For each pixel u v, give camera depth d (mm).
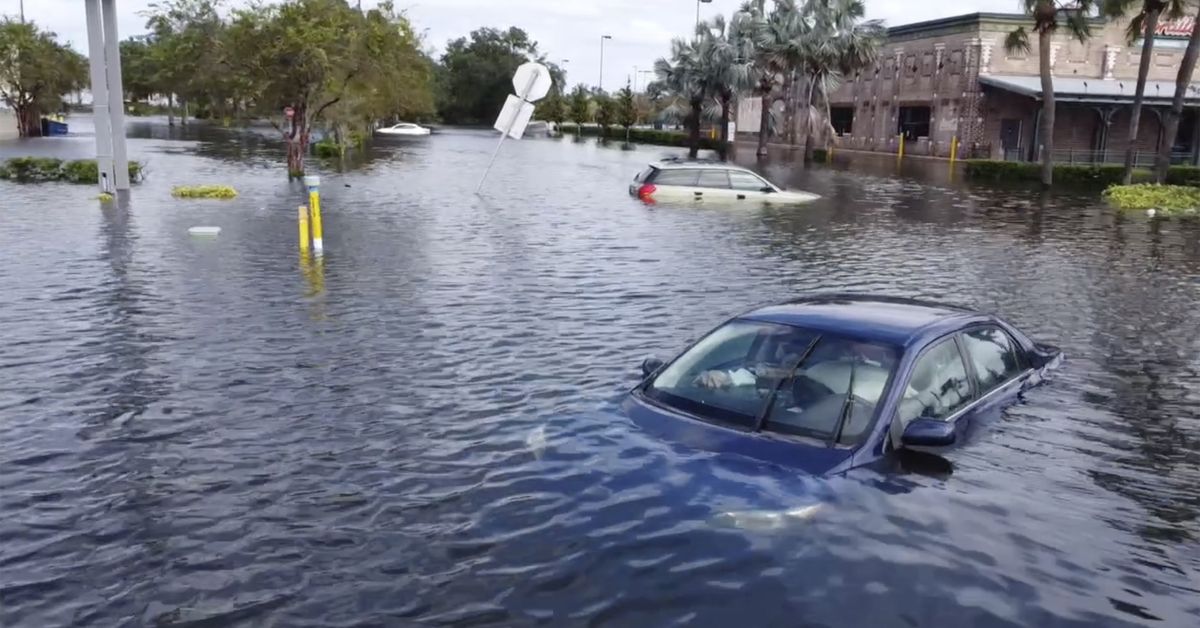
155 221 20391
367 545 5398
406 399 8141
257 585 4988
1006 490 5965
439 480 6293
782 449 5980
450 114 133250
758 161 55000
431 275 14422
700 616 4582
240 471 6512
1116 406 8062
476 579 4988
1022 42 39906
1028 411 7449
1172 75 58938
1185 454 7000
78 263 14969
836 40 53969
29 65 63250
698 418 6422
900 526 5359
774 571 4926
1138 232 22922
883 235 21094
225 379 8734
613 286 13859
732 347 6852
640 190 27672
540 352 9883
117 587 4980
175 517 5797
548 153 57875
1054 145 56719
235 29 32750
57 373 8875
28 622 4645
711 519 5395
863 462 5883
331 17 32969
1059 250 19250
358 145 56406
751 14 64375
